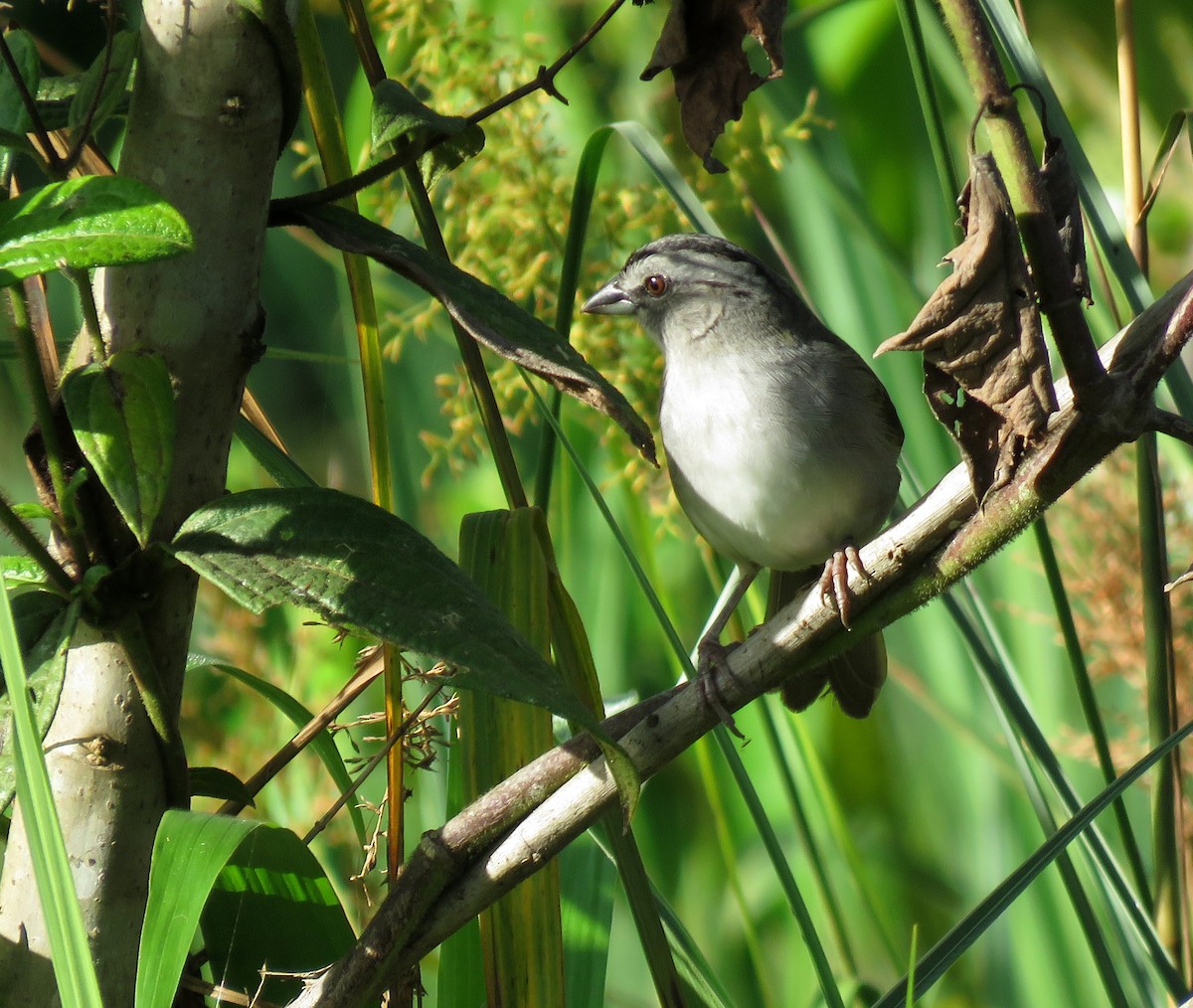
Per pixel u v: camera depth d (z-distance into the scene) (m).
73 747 3.34
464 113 6.96
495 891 3.47
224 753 6.87
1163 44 9.63
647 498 8.30
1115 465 7.02
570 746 3.54
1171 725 5.48
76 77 3.94
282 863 4.20
